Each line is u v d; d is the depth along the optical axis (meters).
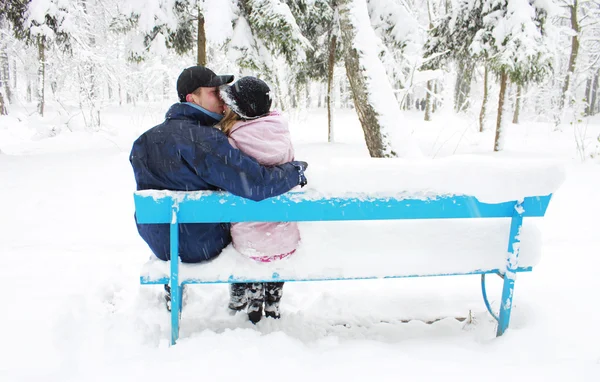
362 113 5.17
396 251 2.11
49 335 2.09
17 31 10.43
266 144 1.95
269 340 2.00
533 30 9.85
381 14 12.09
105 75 17.83
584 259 3.36
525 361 1.84
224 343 1.96
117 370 1.77
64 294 2.59
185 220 1.90
